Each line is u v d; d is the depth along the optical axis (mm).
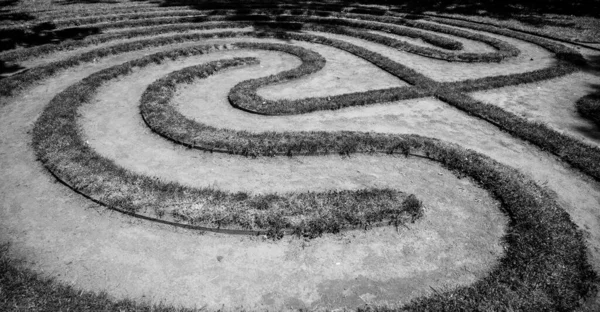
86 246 6598
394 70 14781
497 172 8375
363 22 22188
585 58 16375
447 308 5375
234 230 6879
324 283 6023
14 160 8891
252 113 11523
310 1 30625
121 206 7312
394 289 5934
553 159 9258
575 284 5691
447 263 6406
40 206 7473
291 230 6902
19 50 16250
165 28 20250
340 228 6977
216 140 9570
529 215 7105
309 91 13258
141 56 16719
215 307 5602
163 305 5582
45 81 13703
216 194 7625
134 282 5957
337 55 17125
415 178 8531
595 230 7066
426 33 19766
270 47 17859
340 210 7234
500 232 7039
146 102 11695
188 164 8953
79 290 5703
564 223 6934
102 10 24531
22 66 15078
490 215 7449
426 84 13273
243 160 9109
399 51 17797
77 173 8141
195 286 5926
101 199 7496
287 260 6410
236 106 11859
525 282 5711
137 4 27969
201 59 16531
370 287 5965
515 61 16234
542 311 5281
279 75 14133
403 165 8984
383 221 7168
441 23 22547
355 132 10031
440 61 16406
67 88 12523
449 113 11578
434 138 9898
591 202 7816
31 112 11320
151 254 6469
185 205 7293
